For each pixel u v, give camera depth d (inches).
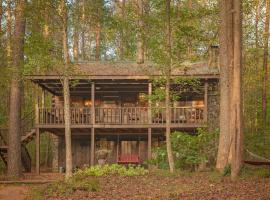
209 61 1034.1
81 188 586.9
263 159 676.7
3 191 686.5
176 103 1160.8
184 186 569.0
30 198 586.6
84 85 1118.4
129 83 1072.8
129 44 1121.4
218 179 596.4
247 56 1390.3
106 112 1094.4
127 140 1215.6
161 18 752.3
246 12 887.7
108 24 811.4
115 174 721.0
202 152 846.5
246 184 545.3
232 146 613.0
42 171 1169.4
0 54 1117.7
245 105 1476.4
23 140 1075.9
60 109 1062.4
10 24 1138.7
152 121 1059.9
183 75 887.1
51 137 1457.9
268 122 1280.8
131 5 796.6
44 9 706.2
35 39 697.6
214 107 1090.1
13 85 933.8
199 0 924.6
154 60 757.9
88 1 974.4
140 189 573.0
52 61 701.9
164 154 852.6
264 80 1252.5
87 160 1211.2
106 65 1098.1
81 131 1149.7
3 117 1358.3
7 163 991.6
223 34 714.2
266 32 1224.8
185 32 758.5
